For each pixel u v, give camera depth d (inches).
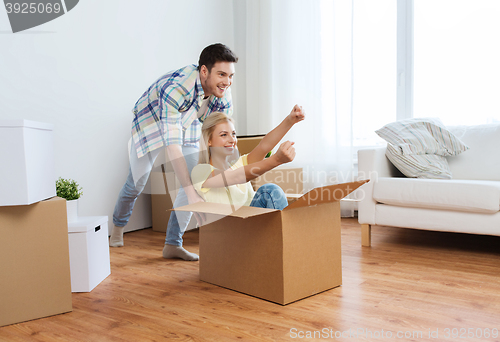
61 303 54.6
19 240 51.7
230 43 146.9
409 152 94.9
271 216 55.9
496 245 88.6
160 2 120.1
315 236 59.4
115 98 108.4
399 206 86.8
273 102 138.9
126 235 108.0
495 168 97.2
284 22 135.2
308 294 58.5
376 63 128.7
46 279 53.5
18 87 89.0
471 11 115.0
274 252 55.9
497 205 75.4
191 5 130.6
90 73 102.7
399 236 100.7
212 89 66.2
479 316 50.7
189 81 65.1
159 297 60.3
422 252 84.0
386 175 97.1
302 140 132.6
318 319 50.6
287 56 135.3
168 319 51.9
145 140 72.7
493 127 100.7
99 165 105.1
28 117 90.7
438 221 82.4
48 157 55.8
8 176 49.4
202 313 53.6
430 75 122.1
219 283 64.9
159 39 120.0
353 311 53.0
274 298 56.4
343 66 125.6
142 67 115.1
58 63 96.2
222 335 46.8
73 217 66.9
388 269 72.2
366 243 90.8
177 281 68.1
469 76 116.4
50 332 48.8
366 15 128.8
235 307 55.3
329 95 128.2
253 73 142.8
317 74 128.5
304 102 133.8
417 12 122.8
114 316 53.4
